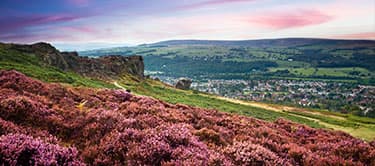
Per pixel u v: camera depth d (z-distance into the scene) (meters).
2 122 7.96
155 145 7.23
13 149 5.94
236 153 7.76
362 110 146.62
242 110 65.44
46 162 5.87
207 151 7.72
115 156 7.17
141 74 133.50
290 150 9.30
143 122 10.33
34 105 10.41
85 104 15.47
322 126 60.69
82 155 7.23
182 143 8.04
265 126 15.20
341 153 9.76
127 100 18.86
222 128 12.27
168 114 13.23
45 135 8.30
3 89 14.58
